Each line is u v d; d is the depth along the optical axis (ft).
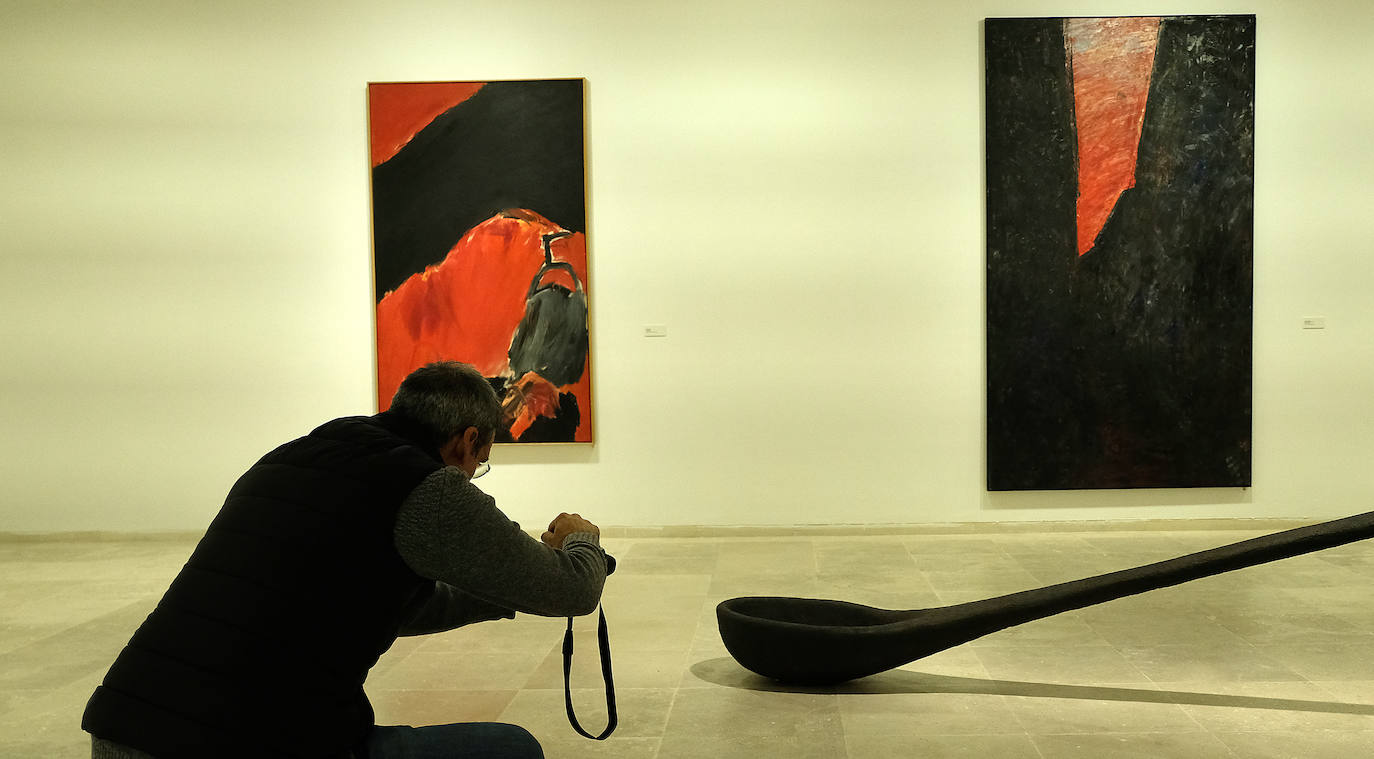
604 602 16.96
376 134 22.66
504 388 22.81
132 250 23.34
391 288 22.84
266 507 5.61
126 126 23.24
